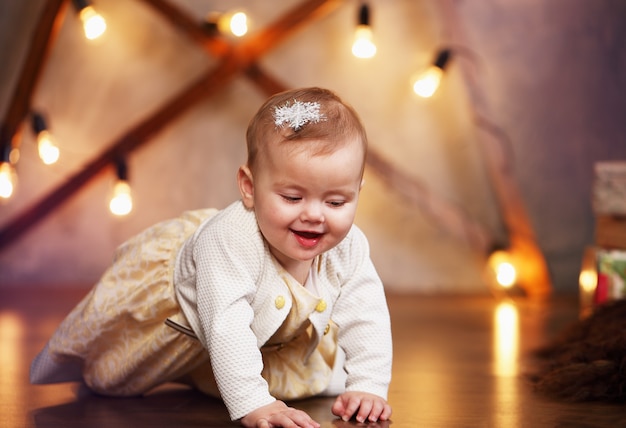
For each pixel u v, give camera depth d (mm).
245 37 3520
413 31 3578
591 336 1957
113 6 3527
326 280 1482
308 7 3359
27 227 3438
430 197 3418
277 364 1554
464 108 3576
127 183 3303
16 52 3510
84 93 3535
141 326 1560
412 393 1669
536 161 3609
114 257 1646
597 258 2611
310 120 1331
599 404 1573
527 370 1923
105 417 1456
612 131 3598
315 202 1331
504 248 3426
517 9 3598
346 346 1499
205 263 1400
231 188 3578
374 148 3416
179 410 1514
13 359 2008
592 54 3605
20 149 3508
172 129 3564
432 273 3609
